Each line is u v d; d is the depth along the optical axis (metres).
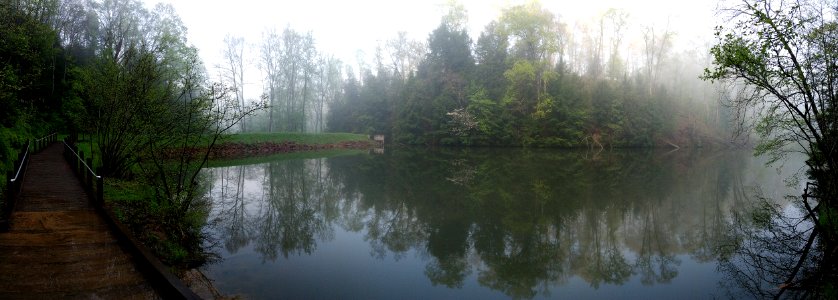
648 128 49.47
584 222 11.95
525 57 48.91
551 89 47.31
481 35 54.25
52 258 6.05
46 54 23.08
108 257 6.14
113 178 13.14
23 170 11.45
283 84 52.69
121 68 12.58
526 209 13.54
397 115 54.38
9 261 5.89
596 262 8.74
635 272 8.15
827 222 9.07
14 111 17.67
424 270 8.02
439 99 50.25
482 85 49.44
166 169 13.06
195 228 9.75
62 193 10.53
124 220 8.66
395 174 22.45
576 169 25.14
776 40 7.38
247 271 7.41
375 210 13.41
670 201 15.02
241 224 11.02
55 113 27.69
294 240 9.74
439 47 53.84
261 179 19.75
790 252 8.95
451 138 49.41
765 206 14.15
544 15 46.53
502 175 22.05
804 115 7.83
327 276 7.41
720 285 7.41
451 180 20.05
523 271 8.17
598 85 49.00
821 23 7.70
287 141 41.94
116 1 33.38
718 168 26.67
